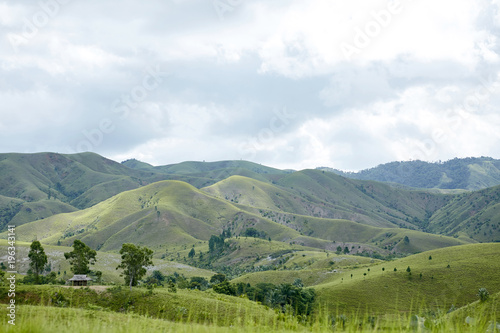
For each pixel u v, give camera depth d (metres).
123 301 72.12
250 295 96.38
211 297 78.56
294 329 10.30
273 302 80.62
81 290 75.81
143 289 78.88
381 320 9.65
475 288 128.25
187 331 10.74
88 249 121.25
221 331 10.60
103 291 76.06
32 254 110.12
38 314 11.53
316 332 9.88
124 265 95.56
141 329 11.14
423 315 9.59
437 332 9.04
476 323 8.92
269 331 10.19
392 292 129.38
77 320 11.59
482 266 142.38
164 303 67.44
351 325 9.62
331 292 127.75
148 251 97.25
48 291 70.75
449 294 126.38
